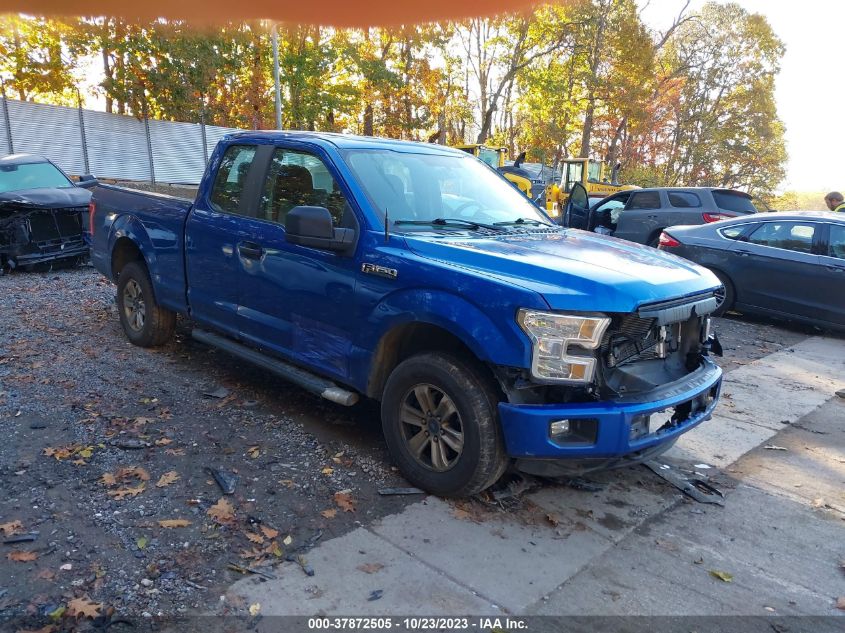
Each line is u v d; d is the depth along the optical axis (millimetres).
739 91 57500
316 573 3014
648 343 3641
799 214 8828
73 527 3293
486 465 3506
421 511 3613
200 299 5336
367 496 3758
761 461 4605
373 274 3904
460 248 3738
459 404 3541
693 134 58688
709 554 3383
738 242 9117
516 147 54594
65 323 7164
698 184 60656
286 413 4926
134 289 6320
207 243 5156
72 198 10477
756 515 3820
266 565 3059
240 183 5039
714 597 3016
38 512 3410
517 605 2871
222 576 2963
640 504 3865
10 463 3926
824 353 7758
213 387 5387
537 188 22875
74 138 26250
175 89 27406
